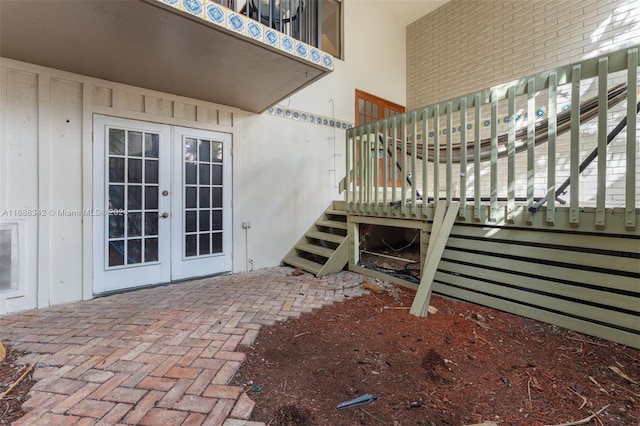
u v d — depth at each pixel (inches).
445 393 64.1
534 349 82.6
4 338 86.9
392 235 238.7
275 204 182.5
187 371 70.6
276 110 181.5
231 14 89.0
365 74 228.5
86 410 57.5
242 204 168.4
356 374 70.9
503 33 193.2
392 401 61.6
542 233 99.3
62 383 65.7
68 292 118.5
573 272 93.1
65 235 118.0
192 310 109.5
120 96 128.9
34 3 73.9
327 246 203.6
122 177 130.8
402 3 229.0
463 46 215.9
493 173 109.4
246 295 127.2
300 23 110.0
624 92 91.4
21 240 109.2
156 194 140.0
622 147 144.4
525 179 181.5
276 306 114.4
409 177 176.7
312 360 77.0
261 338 88.8
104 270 126.9
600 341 86.4
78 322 98.4
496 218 109.1
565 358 77.8
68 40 93.0
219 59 106.3
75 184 119.7
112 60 107.3
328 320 102.2
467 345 84.9
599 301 88.1
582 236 91.0
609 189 148.7
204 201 155.0
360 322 100.7
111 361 74.6
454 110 120.0
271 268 177.8
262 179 176.4
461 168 119.0
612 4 150.5
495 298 111.6
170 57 104.7
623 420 56.1
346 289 136.3
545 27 174.2
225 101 152.7
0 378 67.7
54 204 115.5
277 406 59.8
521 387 66.1
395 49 248.4
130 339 86.4
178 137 145.6
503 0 192.5
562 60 168.2
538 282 100.6
